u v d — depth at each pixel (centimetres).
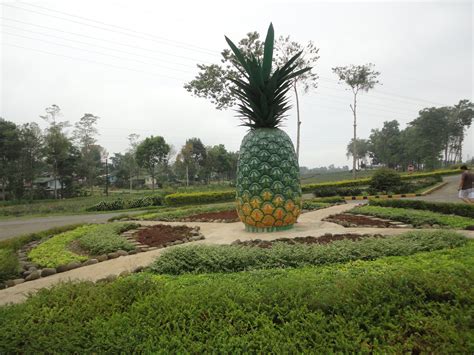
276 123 924
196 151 5641
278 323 307
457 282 333
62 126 4028
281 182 863
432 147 5188
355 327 281
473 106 5331
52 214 2373
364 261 527
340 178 5478
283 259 549
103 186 6028
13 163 3706
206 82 2800
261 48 2702
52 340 286
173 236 921
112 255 734
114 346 276
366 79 3519
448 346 252
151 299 352
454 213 1092
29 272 638
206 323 300
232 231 948
